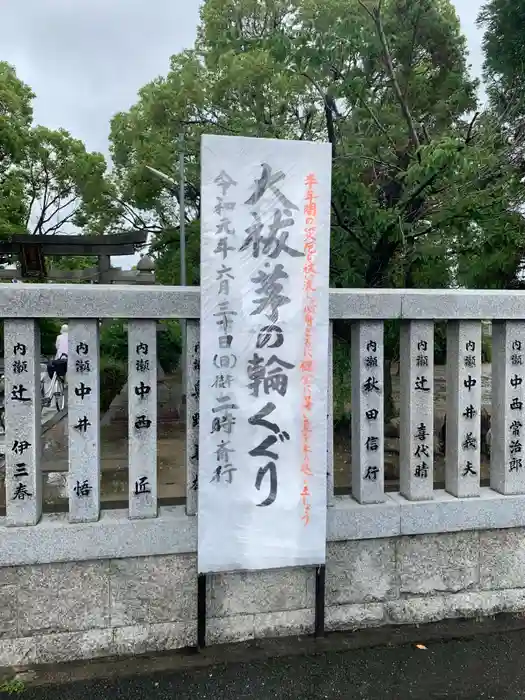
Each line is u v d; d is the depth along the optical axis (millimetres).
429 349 3727
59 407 9570
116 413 8367
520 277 7543
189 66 13977
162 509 3559
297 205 3318
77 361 3287
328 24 5797
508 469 3914
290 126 8578
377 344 3656
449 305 3684
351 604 3734
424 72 7305
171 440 6961
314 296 3367
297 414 3385
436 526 3775
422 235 6219
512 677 3256
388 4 7047
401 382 3848
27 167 22156
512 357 3855
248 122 7961
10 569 3295
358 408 3686
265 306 3309
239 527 3357
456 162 4707
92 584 3387
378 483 3725
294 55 5711
